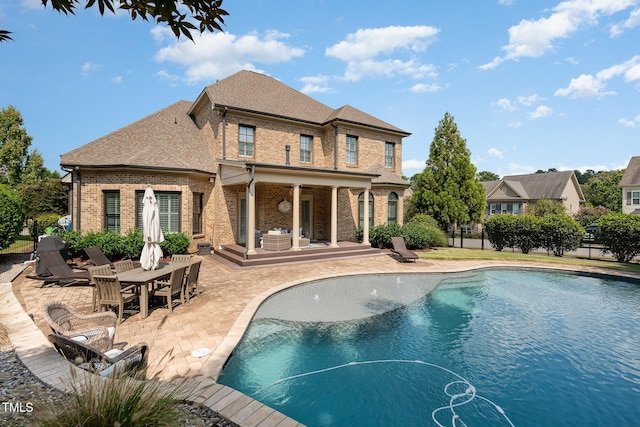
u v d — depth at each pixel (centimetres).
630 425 447
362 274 1241
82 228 1411
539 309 931
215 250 1625
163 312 750
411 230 1844
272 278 1129
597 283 1240
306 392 507
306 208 1998
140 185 1444
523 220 1928
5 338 519
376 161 2141
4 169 2958
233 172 1505
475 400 498
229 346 571
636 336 743
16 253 1513
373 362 606
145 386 316
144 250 792
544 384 545
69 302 809
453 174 2567
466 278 1301
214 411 363
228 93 1777
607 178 5253
